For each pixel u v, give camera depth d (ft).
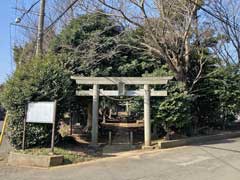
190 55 61.77
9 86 41.91
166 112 49.62
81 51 53.31
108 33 57.36
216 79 63.82
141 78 48.21
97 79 48.80
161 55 54.03
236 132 66.13
